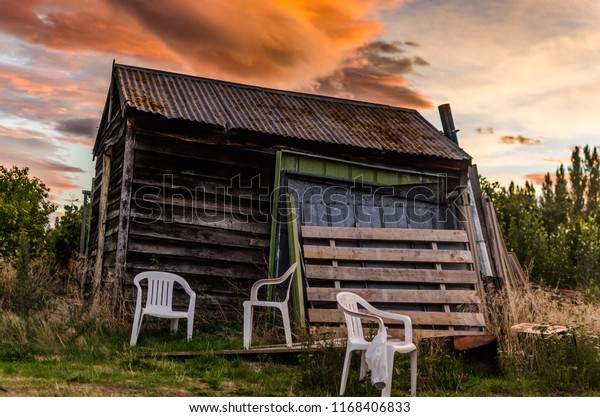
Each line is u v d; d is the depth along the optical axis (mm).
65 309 8836
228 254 10477
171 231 10141
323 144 11266
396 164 11719
